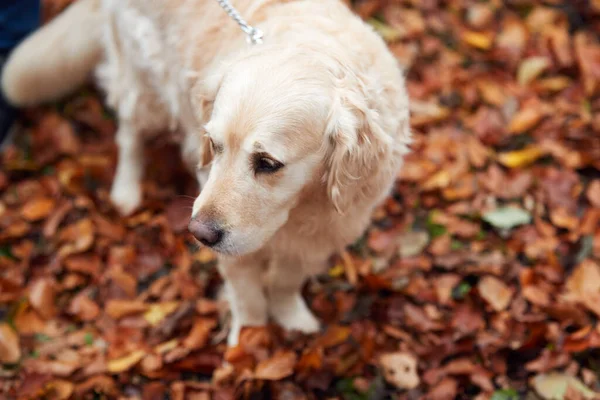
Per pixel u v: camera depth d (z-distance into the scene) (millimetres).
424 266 1729
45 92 1965
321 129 1361
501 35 2094
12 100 1936
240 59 1393
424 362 1610
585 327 1611
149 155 1915
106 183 1896
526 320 1617
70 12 1952
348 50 1417
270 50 1385
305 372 1598
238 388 1580
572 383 1567
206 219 1354
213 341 1663
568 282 1669
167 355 1614
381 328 1656
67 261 1751
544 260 1712
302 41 1399
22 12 1952
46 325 1679
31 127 1980
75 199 1846
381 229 1793
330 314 1694
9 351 1633
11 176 1890
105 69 1837
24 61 1899
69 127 1951
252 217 1373
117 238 1792
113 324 1673
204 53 1524
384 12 2146
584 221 1753
